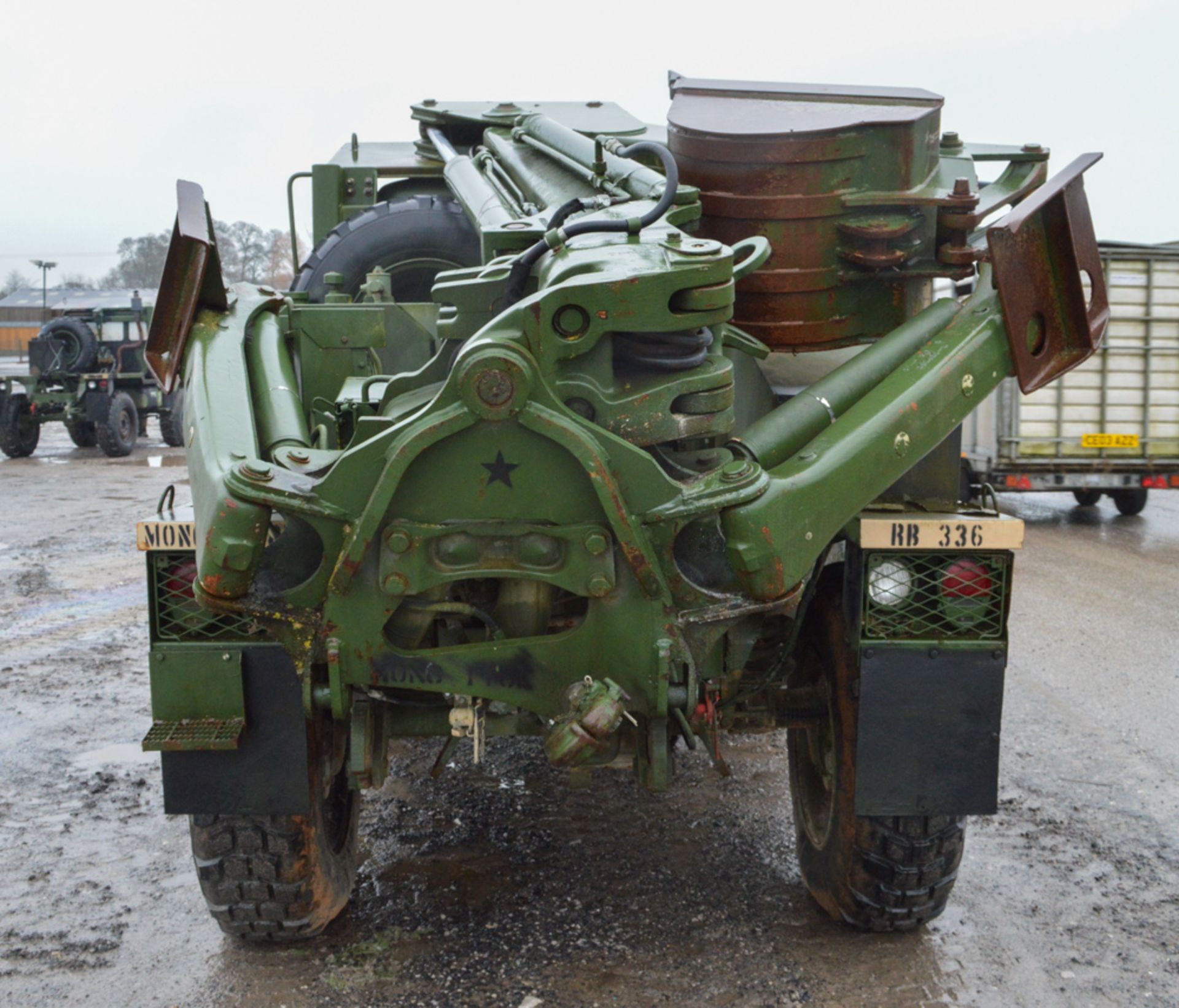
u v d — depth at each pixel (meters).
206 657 2.91
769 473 2.72
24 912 3.58
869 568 2.99
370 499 2.57
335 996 3.05
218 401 2.92
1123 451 11.53
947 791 3.02
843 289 3.56
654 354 2.68
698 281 2.55
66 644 6.99
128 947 3.35
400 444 2.52
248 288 3.73
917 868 3.16
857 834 3.17
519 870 3.83
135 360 20.56
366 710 2.97
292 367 3.46
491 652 2.79
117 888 3.75
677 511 2.59
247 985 3.11
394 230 4.93
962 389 2.95
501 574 2.66
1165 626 7.20
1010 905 3.59
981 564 3.01
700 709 2.95
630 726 3.06
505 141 4.84
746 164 3.47
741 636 2.99
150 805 4.48
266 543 2.65
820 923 3.46
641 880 3.76
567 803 4.43
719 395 2.72
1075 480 11.62
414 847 4.03
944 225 3.50
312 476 2.68
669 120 3.65
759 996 3.04
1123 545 10.34
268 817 3.08
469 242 4.97
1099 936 3.40
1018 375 3.03
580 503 2.64
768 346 3.62
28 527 11.40
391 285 4.71
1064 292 2.99
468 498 2.62
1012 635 6.97
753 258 2.91
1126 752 4.98
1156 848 4.02
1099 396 11.51
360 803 3.77
